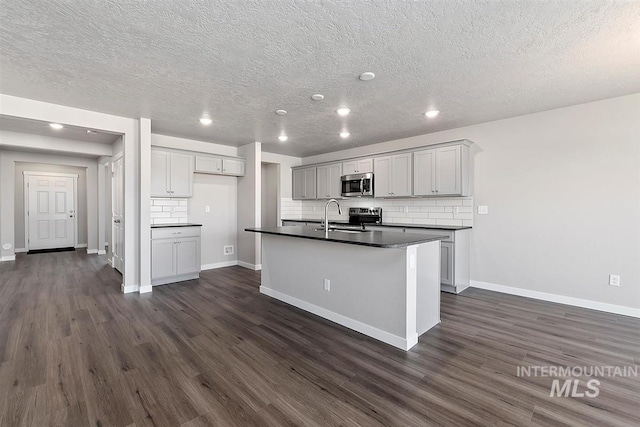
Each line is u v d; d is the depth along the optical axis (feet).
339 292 9.57
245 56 7.44
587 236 10.88
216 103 10.73
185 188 15.28
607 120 10.41
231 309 10.81
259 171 17.26
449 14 5.80
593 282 10.78
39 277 15.24
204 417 5.29
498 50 7.12
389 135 15.42
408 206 16.16
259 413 5.41
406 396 5.89
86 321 9.56
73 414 5.32
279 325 9.39
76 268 17.39
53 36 6.56
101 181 22.29
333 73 8.35
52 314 10.13
